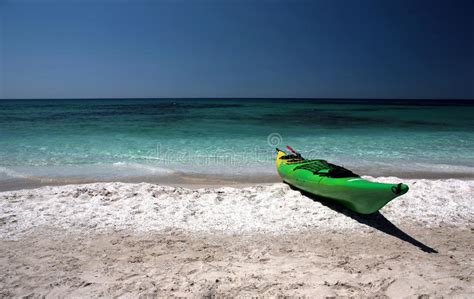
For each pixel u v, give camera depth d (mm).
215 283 3309
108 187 6395
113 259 3848
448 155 10625
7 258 3836
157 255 3957
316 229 4750
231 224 4887
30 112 35062
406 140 13977
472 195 6141
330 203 5750
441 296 3107
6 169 8344
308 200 5836
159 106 58781
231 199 5883
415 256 3955
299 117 28812
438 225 4922
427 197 6000
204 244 4262
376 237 4512
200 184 7277
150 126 19609
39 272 3541
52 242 4262
